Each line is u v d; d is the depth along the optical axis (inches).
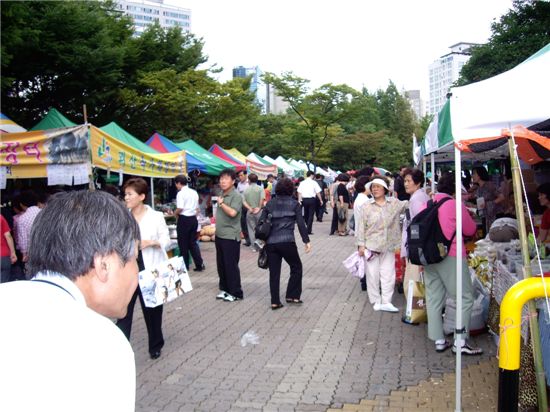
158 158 401.7
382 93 2925.7
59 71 682.2
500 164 489.1
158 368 203.3
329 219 895.1
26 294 47.8
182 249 415.5
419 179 248.5
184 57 1021.2
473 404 164.6
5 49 503.5
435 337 213.8
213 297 325.4
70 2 666.2
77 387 42.8
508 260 199.5
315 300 312.0
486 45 989.8
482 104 144.6
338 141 2092.8
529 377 156.7
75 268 51.2
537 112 136.8
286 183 290.7
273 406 167.6
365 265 286.8
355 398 172.2
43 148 269.4
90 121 815.1
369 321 263.4
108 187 346.6
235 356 216.2
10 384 41.7
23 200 299.3
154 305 191.0
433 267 209.9
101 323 47.9
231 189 310.0
